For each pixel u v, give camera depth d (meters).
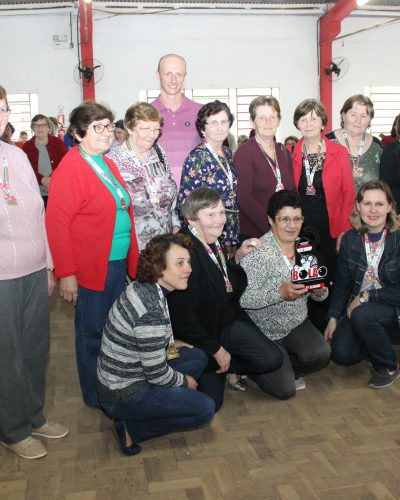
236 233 2.96
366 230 2.87
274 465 2.11
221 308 2.48
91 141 2.27
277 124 2.98
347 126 3.37
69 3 9.30
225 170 2.87
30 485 2.02
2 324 2.00
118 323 2.01
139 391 2.08
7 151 2.01
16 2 9.21
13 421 2.16
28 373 2.25
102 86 9.73
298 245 2.57
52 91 9.61
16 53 9.48
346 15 9.50
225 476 2.05
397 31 10.47
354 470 2.05
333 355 2.92
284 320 2.70
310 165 3.17
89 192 2.26
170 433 2.38
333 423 2.42
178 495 1.94
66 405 2.68
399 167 3.26
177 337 2.44
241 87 10.12
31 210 2.03
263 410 2.57
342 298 3.03
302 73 10.30
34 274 2.12
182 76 3.16
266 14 9.99
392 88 10.62
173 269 1.99
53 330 3.81
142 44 9.71
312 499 1.89
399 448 2.19
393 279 2.84
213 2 9.70
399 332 2.89
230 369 2.70
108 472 2.09
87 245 2.31
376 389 2.76
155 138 2.59
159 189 2.63
